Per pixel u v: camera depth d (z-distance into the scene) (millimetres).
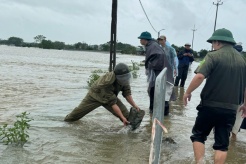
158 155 2443
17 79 12133
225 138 3674
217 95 3619
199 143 3795
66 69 19984
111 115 6387
